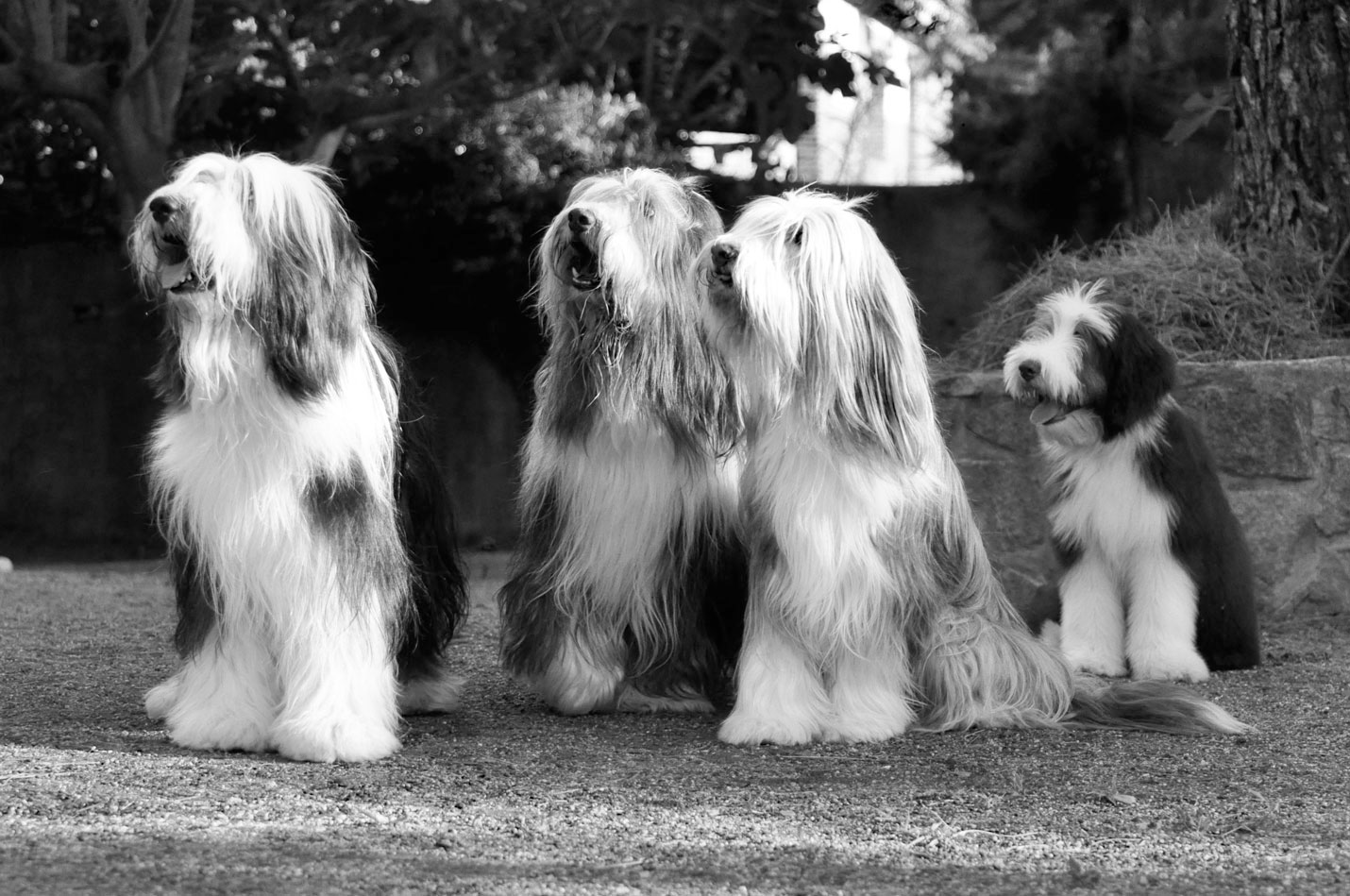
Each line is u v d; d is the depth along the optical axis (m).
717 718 4.94
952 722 4.71
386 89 11.96
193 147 12.93
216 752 4.33
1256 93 8.46
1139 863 3.26
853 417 4.41
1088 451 5.77
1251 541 6.89
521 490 5.13
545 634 4.96
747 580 4.98
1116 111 13.92
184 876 3.08
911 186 14.54
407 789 3.90
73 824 3.49
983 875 3.16
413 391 4.79
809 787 3.96
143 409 14.05
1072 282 7.32
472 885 3.05
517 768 4.19
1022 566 7.14
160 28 10.71
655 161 13.55
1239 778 4.08
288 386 4.06
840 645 4.55
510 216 13.52
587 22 10.83
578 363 4.78
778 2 10.50
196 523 4.20
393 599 4.36
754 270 4.29
